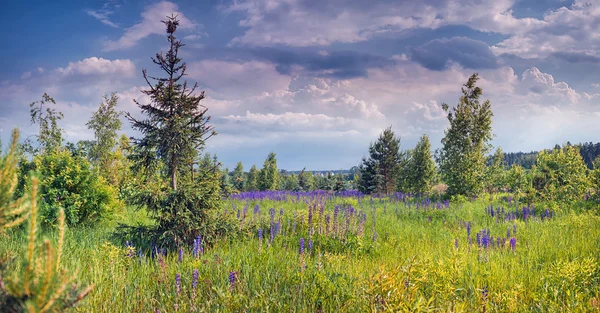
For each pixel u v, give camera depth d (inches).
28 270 102.7
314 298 218.7
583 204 693.9
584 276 250.8
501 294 233.6
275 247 374.9
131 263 296.8
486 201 844.6
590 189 734.5
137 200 345.7
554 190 719.1
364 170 1317.7
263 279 257.3
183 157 368.8
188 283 243.3
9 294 101.0
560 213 629.0
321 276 234.7
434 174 1135.0
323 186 1844.2
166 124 354.9
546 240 421.1
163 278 249.1
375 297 202.7
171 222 348.8
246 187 1852.9
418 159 1141.1
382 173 1306.6
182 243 339.6
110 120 1130.7
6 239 221.0
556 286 247.1
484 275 281.1
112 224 497.7
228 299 215.0
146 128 359.6
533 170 796.6
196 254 307.9
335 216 427.2
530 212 637.3
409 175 1160.2
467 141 954.7
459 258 294.7
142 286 247.4
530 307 229.9
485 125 987.9
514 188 869.8
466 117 986.1
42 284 99.3
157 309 212.1
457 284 253.9
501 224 549.0
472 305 221.8
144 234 345.7
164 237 340.5
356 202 815.1
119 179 780.0
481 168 930.7
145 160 363.3
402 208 729.6
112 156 836.6
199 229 349.7
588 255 339.3
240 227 393.7
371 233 452.1
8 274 111.0
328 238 406.0
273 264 292.4
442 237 467.8
